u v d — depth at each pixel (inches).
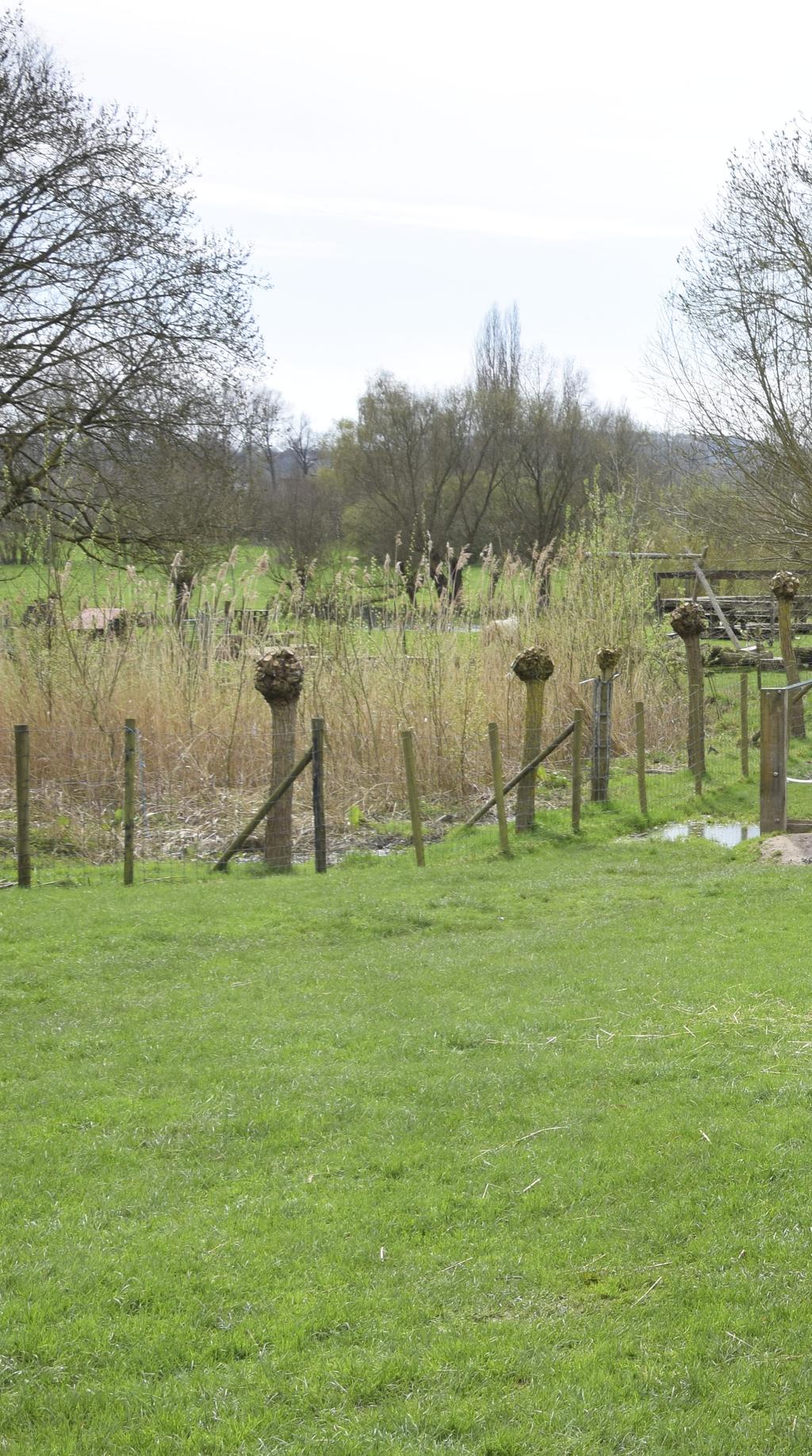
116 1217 171.5
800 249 968.9
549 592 733.9
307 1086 214.8
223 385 992.2
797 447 1010.1
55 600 582.6
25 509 929.5
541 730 519.2
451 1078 216.5
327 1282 153.7
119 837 470.6
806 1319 143.2
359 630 619.2
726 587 1322.6
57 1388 134.0
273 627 635.5
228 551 977.5
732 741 705.6
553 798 565.0
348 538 2164.1
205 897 369.7
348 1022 249.6
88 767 512.7
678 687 778.2
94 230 924.0
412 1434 125.6
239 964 297.3
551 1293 150.4
